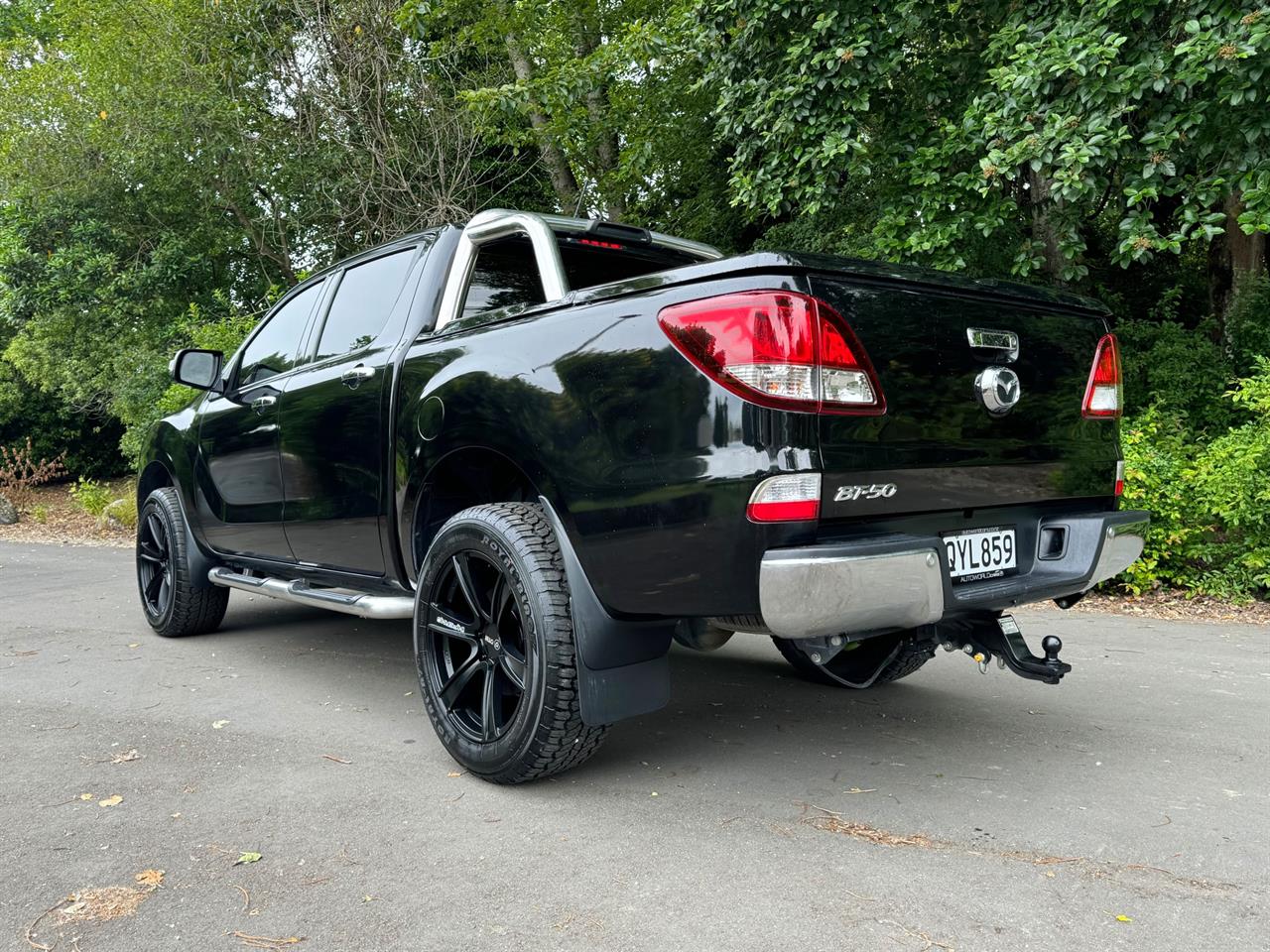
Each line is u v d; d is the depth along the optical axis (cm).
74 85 1329
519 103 1075
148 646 479
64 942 189
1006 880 215
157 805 262
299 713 357
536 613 258
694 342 230
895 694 380
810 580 212
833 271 227
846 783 278
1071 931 192
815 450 218
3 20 1867
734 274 229
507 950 185
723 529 222
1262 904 203
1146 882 214
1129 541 281
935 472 241
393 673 419
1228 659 439
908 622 232
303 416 373
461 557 285
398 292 357
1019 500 265
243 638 498
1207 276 1156
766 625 242
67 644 485
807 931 192
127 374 1245
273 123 1330
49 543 1054
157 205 1306
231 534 438
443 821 250
